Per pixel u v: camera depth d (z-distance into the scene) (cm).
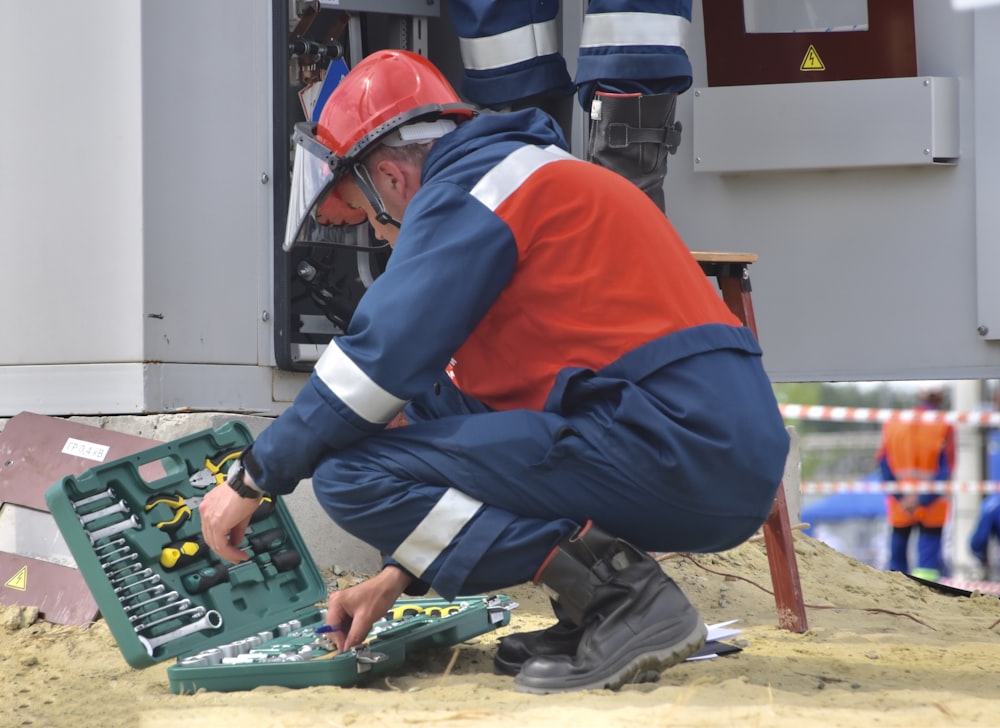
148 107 1352
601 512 919
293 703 882
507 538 917
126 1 1355
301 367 1484
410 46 1673
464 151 958
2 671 1078
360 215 1102
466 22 1582
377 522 939
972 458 4969
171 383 1363
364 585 987
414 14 1642
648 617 920
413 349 900
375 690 940
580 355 924
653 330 915
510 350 946
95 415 1360
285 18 1470
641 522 923
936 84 1627
